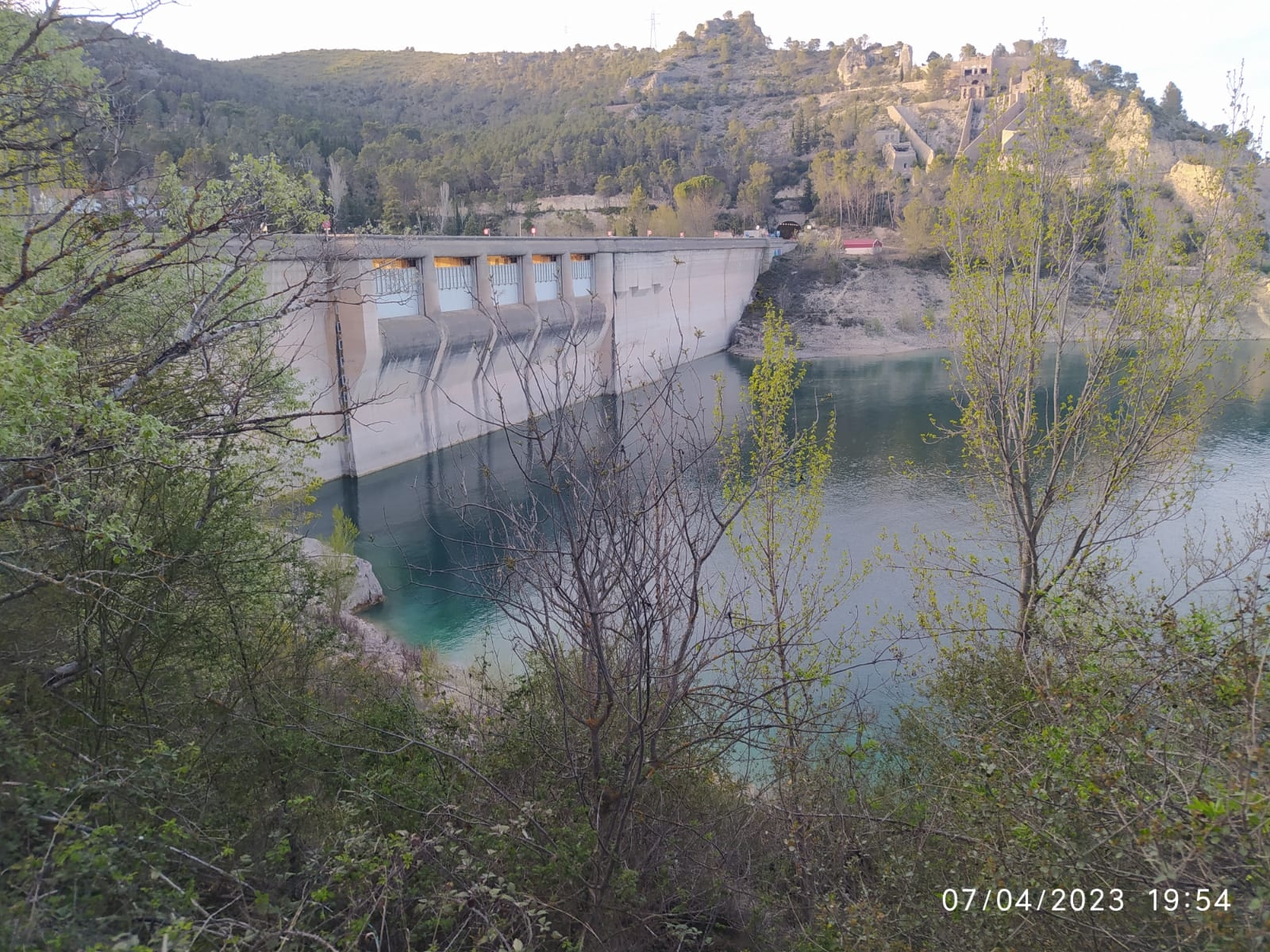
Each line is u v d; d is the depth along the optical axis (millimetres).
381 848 5184
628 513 6098
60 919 3947
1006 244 12414
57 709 6453
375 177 92500
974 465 14328
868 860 7469
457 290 43219
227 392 8820
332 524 32031
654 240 65188
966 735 6930
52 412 5266
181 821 5430
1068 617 8766
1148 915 4836
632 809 6766
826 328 85625
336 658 10492
